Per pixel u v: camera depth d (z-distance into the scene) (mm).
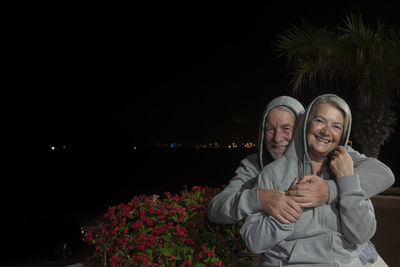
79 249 13344
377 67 6898
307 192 2008
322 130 2100
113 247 2898
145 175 38062
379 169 2184
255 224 2096
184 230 2832
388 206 4227
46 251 13273
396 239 4203
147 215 3000
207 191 3330
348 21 6973
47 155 61438
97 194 27094
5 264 11867
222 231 3146
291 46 7215
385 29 6980
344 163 2053
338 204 2045
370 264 2400
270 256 2174
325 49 6969
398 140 18328
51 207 22266
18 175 42750
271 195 2049
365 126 7258
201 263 2729
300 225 2066
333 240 2055
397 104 8023
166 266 2785
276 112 2359
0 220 18266
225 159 52719
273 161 2395
